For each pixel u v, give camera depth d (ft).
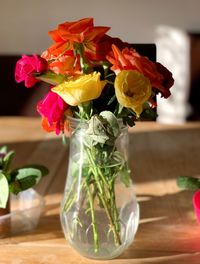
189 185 3.21
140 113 2.48
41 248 2.88
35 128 4.80
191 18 6.95
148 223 3.14
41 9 7.09
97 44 2.57
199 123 4.96
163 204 3.37
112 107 2.60
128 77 2.33
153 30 7.07
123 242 2.74
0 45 7.30
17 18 7.15
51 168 3.92
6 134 4.63
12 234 3.02
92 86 2.39
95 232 2.70
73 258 2.78
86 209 2.70
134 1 6.98
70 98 2.42
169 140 4.50
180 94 7.04
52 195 3.50
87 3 7.04
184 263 2.73
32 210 3.19
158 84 2.45
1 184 2.89
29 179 3.02
